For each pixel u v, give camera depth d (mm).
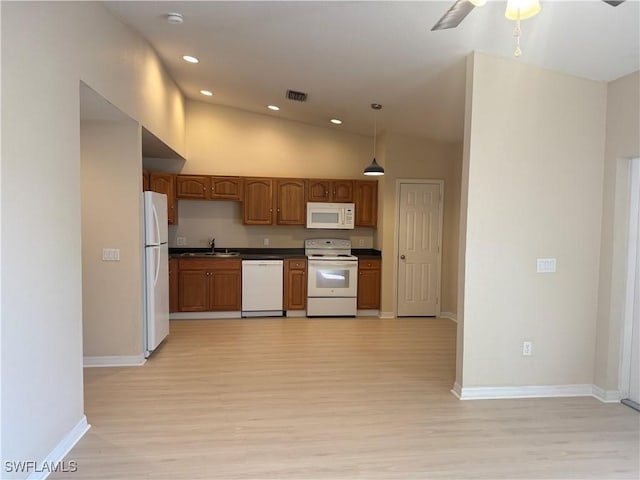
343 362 4301
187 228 6605
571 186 3465
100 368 4023
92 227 3977
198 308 6121
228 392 3492
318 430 2869
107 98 3176
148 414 3070
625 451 2652
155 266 4316
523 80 3381
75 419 2672
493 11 2691
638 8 2432
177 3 3123
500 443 2730
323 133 6789
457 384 3527
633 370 3398
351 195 6621
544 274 3477
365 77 4234
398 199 6363
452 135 5891
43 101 2260
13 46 1997
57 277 2418
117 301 4055
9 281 1975
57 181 2408
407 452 2607
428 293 6473
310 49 3738
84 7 2775
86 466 2398
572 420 3076
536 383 3521
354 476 2348
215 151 6605
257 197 6461
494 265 3424
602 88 3455
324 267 6293
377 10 2912
